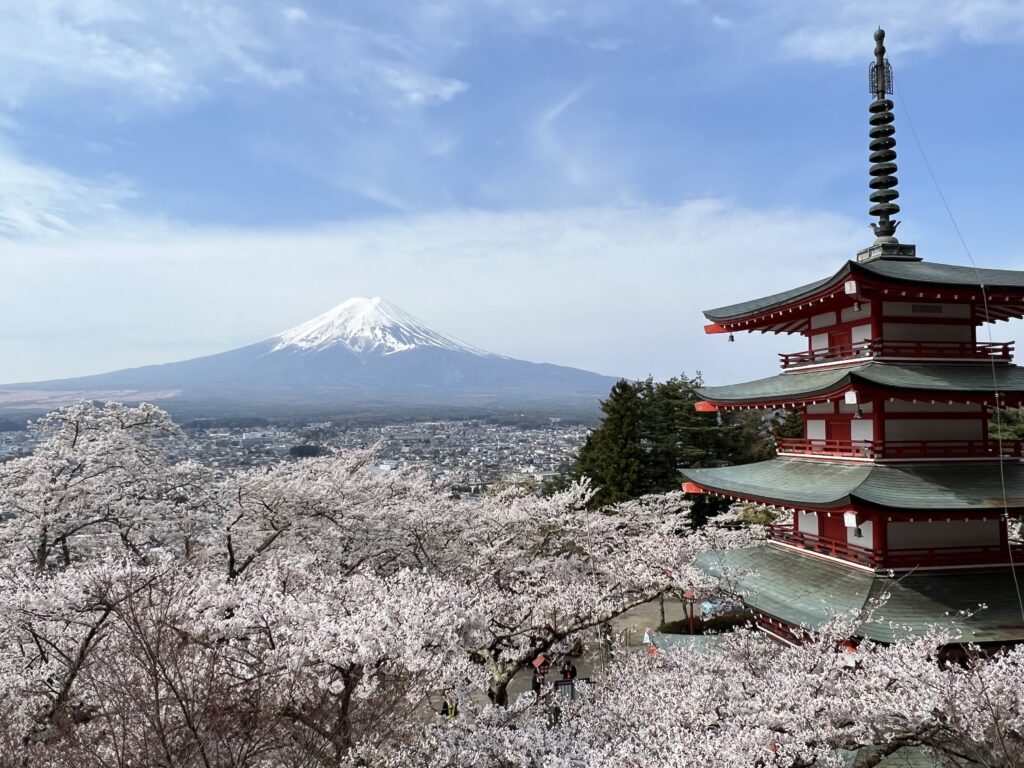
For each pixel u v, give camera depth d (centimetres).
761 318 2075
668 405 4694
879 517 1574
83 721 1345
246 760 1055
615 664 1897
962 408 1770
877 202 2022
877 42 2048
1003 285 1669
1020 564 1659
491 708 1364
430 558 2462
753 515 3738
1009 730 1027
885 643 1414
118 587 1342
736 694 1253
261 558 2172
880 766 1277
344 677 1156
